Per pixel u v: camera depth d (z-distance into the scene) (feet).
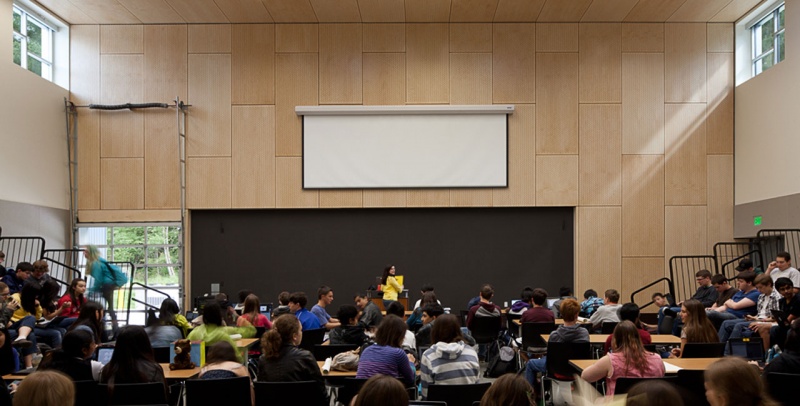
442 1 37.81
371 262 41.09
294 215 41.29
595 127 41.04
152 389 13.20
